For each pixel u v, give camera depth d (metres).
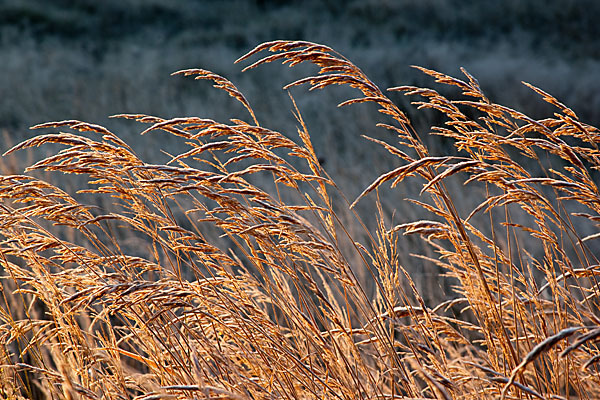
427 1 37.06
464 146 3.60
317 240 3.46
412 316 3.80
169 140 16.09
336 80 3.48
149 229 3.74
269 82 25.03
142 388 3.62
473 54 29.73
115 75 26.77
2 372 3.56
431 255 7.84
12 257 6.06
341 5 39.28
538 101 22.12
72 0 38.22
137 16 37.59
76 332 3.45
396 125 17.41
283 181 3.61
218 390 2.82
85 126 3.48
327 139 15.53
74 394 3.07
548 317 3.97
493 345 3.57
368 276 6.59
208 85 24.78
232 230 3.50
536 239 8.15
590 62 27.52
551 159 13.35
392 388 3.35
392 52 30.31
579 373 3.69
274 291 3.73
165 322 3.70
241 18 39.00
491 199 3.35
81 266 3.70
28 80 25.16
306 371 3.56
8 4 35.81
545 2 34.81
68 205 3.52
